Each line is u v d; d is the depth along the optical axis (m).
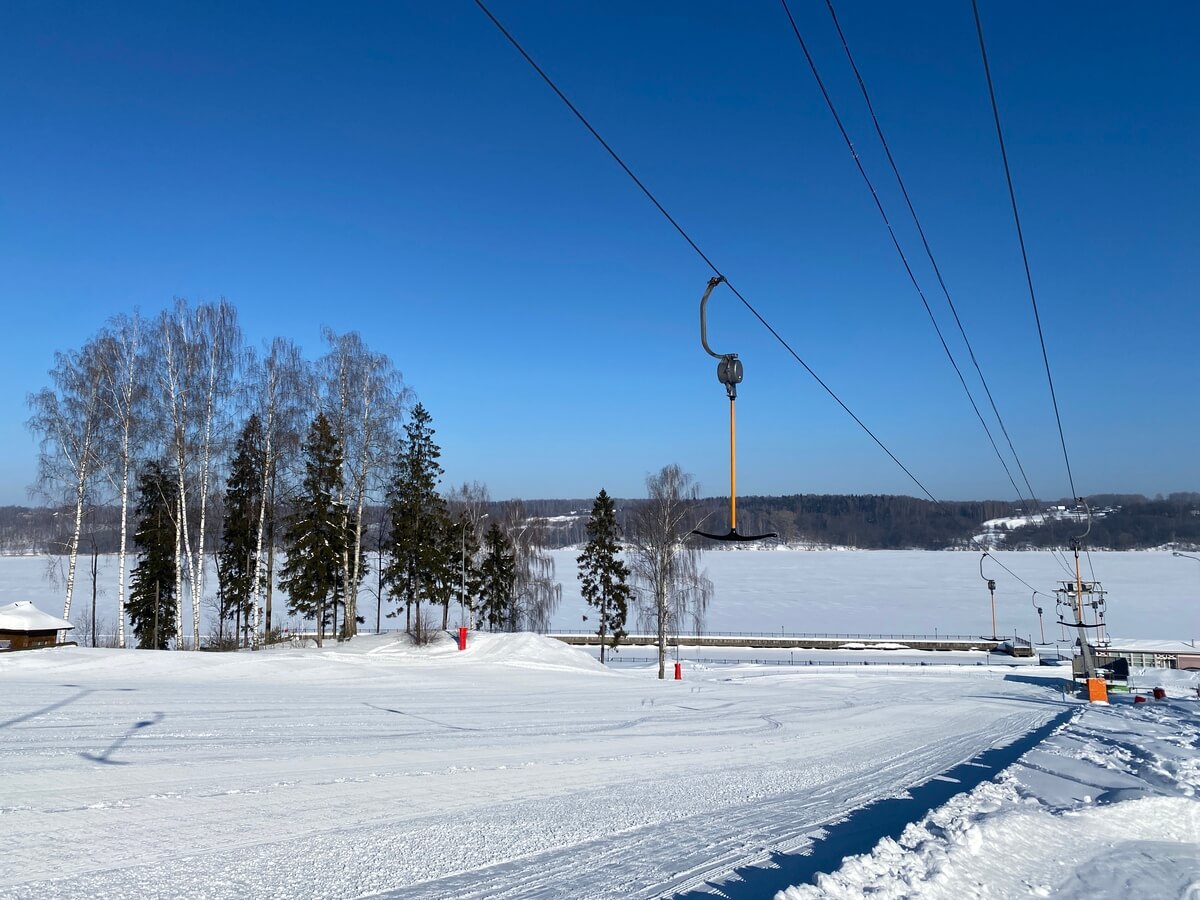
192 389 36.53
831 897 6.11
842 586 110.12
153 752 12.37
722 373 12.07
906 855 7.32
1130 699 35.25
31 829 7.99
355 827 8.69
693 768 13.98
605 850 8.17
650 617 59.34
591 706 23.17
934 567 137.88
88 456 34.66
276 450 39.28
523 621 64.81
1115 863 7.96
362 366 43.34
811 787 12.46
